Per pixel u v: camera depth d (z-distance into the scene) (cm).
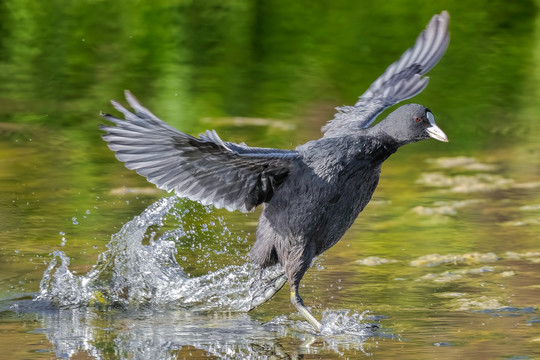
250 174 849
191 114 1817
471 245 1123
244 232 1195
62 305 928
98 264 1035
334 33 2536
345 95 1991
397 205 1328
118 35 2438
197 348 782
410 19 2667
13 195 1341
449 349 764
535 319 848
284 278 915
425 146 1692
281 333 833
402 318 861
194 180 837
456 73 2197
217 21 2606
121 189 1387
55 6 2672
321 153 862
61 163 1531
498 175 1493
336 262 1066
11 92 1944
